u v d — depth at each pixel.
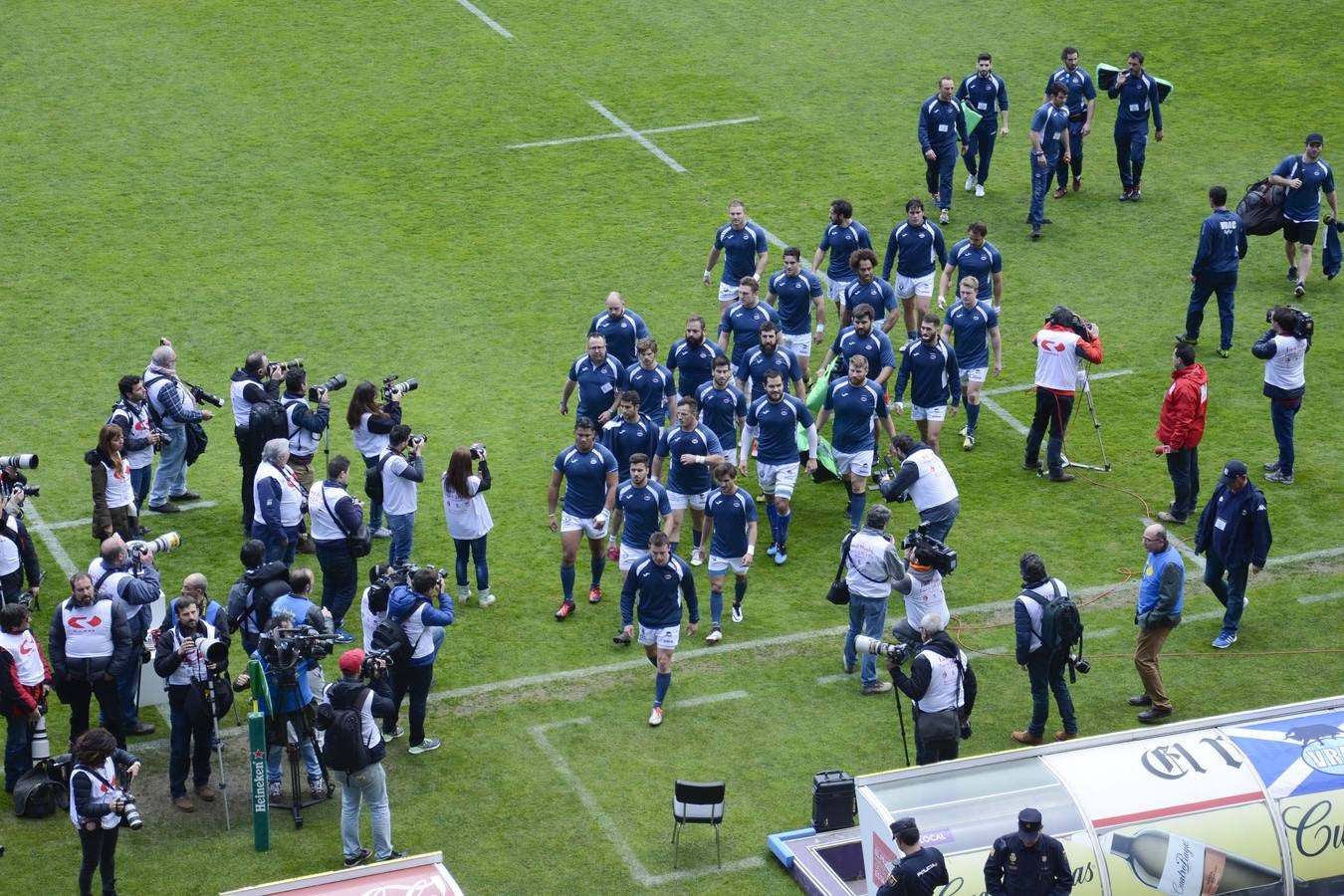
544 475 21.09
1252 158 30.50
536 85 33.03
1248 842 13.12
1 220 27.52
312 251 26.94
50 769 14.98
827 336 24.95
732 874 14.16
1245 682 17.03
